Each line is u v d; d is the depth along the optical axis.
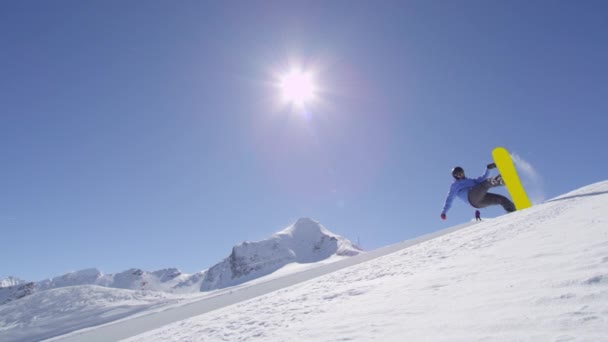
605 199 5.65
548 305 1.91
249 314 5.37
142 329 10.69
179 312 12.73
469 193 9.09
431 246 7.08
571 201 6.85
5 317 55.66
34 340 43.09
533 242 3.90
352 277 6.25
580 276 2.20
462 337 1.84
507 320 1.88
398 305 2.97
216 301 12.87
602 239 3.04
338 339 2.48
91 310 53.47
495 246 4.49
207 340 4.19
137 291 65.56
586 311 1.70
